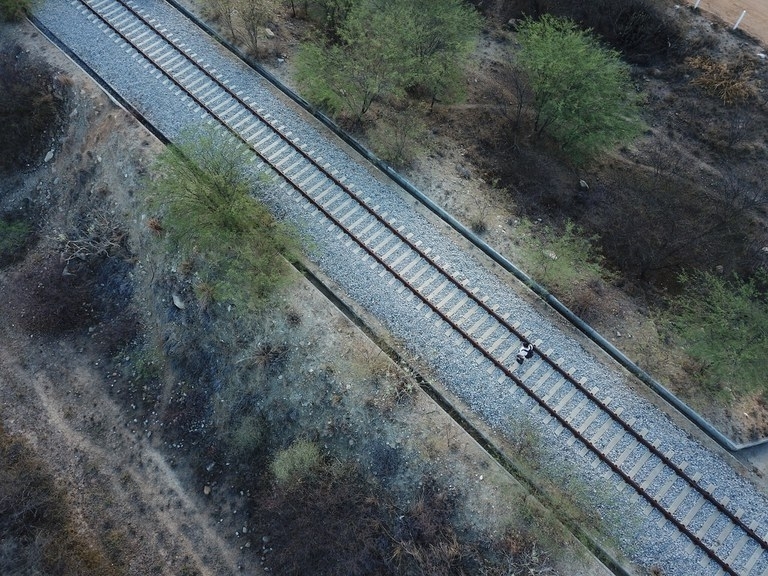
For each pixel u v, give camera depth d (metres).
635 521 17.11
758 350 18.98
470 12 26.72
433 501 17.48
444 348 19.67
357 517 17.89
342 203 22.34
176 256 21.45
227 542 18.86
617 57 26.27
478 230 22.27
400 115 25.28
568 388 19.00
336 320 20.02
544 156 25.19
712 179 24.72
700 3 27.34
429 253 21.39
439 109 26.17
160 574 18.45
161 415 20.78
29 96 24.72
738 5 27.38
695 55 26.66
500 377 19.17
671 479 17.62
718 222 23.44
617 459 17.91
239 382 20.06
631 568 16.64
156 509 19.41
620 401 18.86
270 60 26.27
